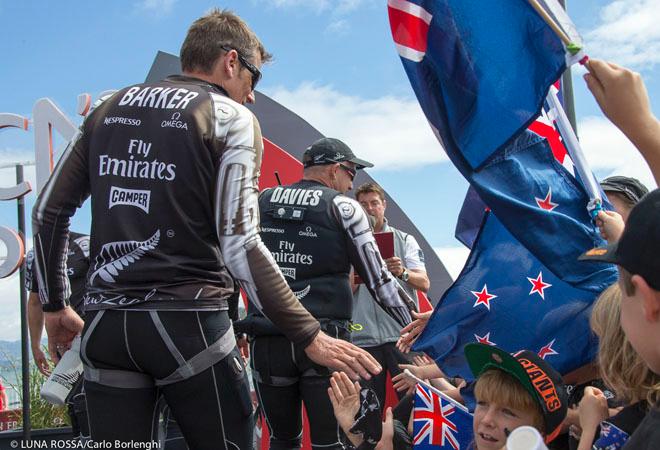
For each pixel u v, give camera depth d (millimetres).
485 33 2234
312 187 3605
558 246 2379
